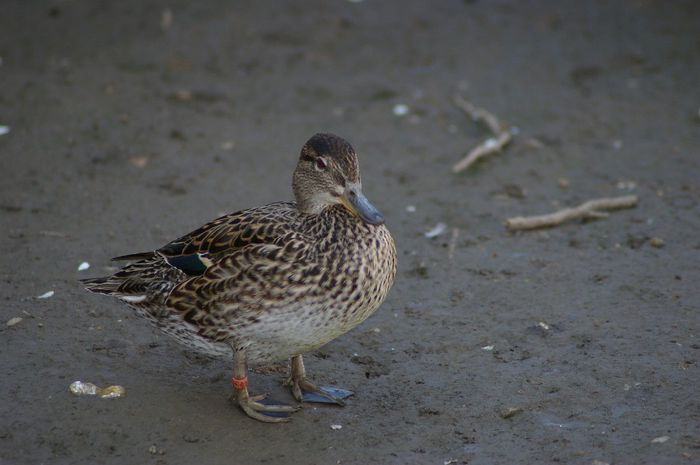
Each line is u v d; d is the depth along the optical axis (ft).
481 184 46.06
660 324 32.63
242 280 26.07
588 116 53.72
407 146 50.34
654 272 36.60
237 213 28.73
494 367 30.55
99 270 36.22
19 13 66.80
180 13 67.72
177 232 40.06
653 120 53.11
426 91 56.95
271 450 26.18
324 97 56.13
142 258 30.22
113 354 30.66
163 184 44.75
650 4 70.54
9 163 45.85
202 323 26.91
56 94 54.08
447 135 51.83
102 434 26.48
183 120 52.31
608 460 25.35
